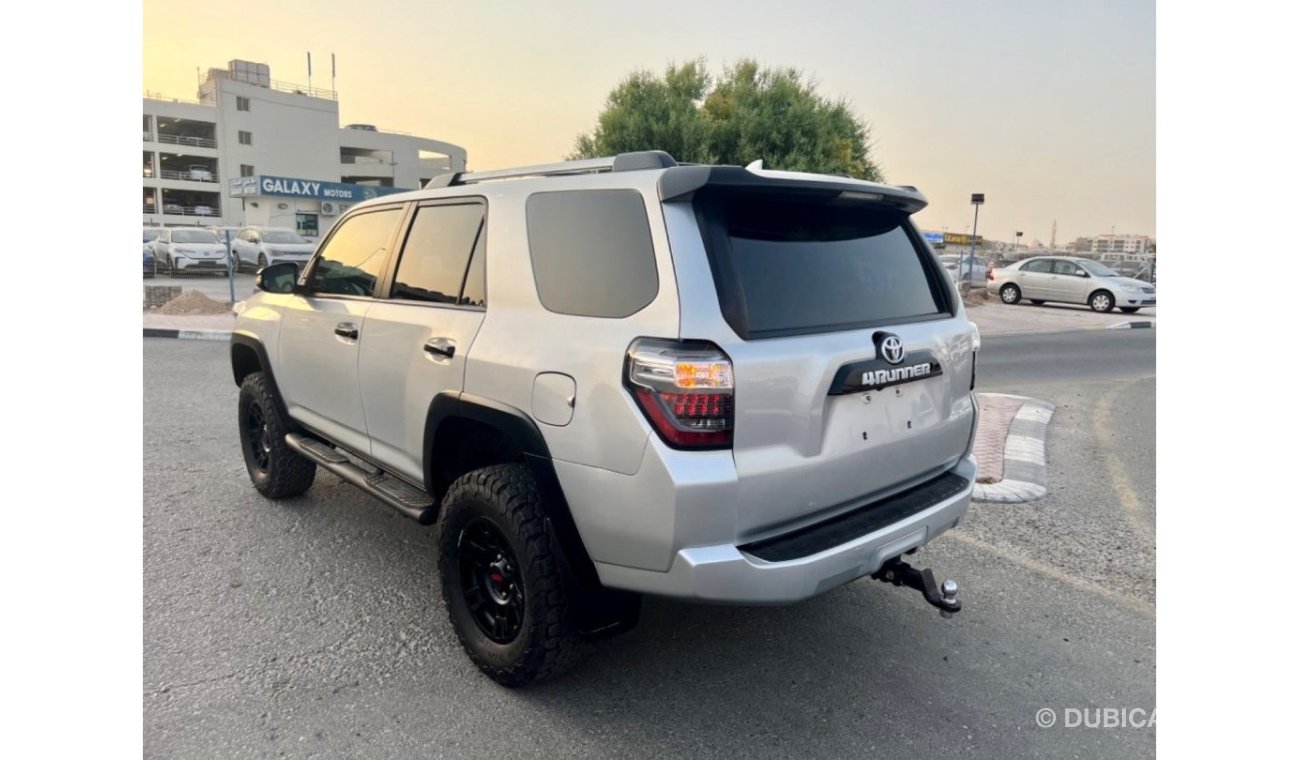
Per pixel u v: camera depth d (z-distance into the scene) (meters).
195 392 8.49
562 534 2.82
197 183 67.12
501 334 3.04
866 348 2.88
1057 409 8.70
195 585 3.93
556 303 2.91
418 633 3.51
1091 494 5.64
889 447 3.00
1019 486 5.68
